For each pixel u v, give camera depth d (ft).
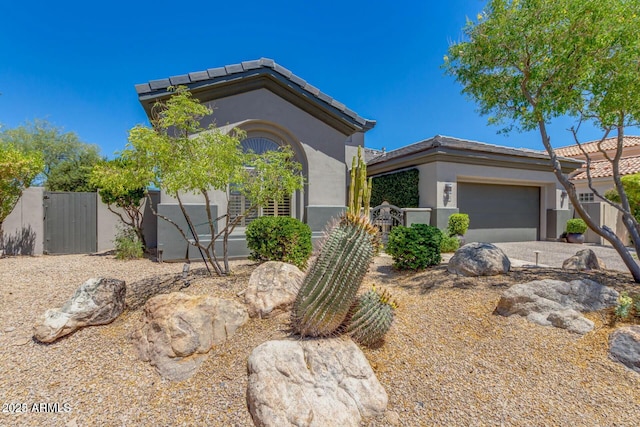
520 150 57.36
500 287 20.80
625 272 23.54
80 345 15.10
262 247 25.12
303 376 11.82
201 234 32.58
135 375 13.43
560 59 20.44
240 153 22.58
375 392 11.85
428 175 47.37
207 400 11.87
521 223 56.59
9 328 16.06
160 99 30.42
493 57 23.32
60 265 29.01
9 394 11.94
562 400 11.91
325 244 13.62
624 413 11.23
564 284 17.58
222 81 32.60
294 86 35.65
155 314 15.40
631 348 13.52
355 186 13.55
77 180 64.49
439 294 21.01
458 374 13.35
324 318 13.10
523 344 15.14
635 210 46.11
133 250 33.30
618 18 18.35
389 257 36.11
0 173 31.01
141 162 19.40
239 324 16.14
